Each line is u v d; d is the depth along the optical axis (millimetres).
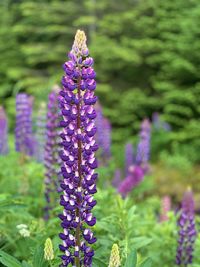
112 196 1809
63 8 7215
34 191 2020
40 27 7477
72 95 1058
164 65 6719
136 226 1568
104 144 3387
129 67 6961
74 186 1081
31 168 2238
